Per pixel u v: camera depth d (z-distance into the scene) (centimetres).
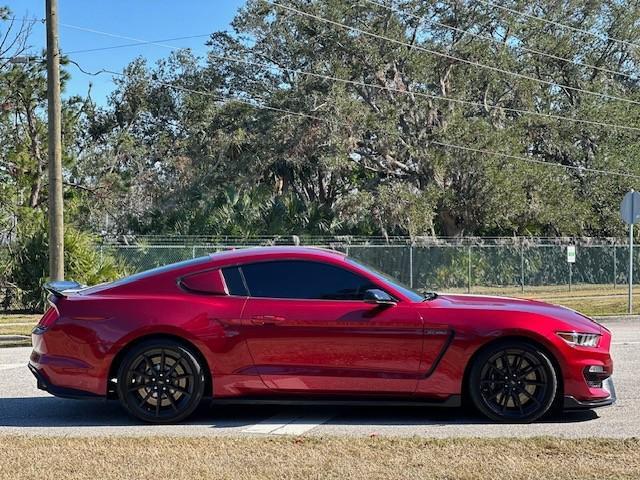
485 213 3544
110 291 734
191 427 695
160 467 522
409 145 3566
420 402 702
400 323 696
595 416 733
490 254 3203
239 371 704
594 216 3731
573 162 3938
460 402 701
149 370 709
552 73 4084
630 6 4062
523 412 698
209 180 3984
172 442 602
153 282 732
